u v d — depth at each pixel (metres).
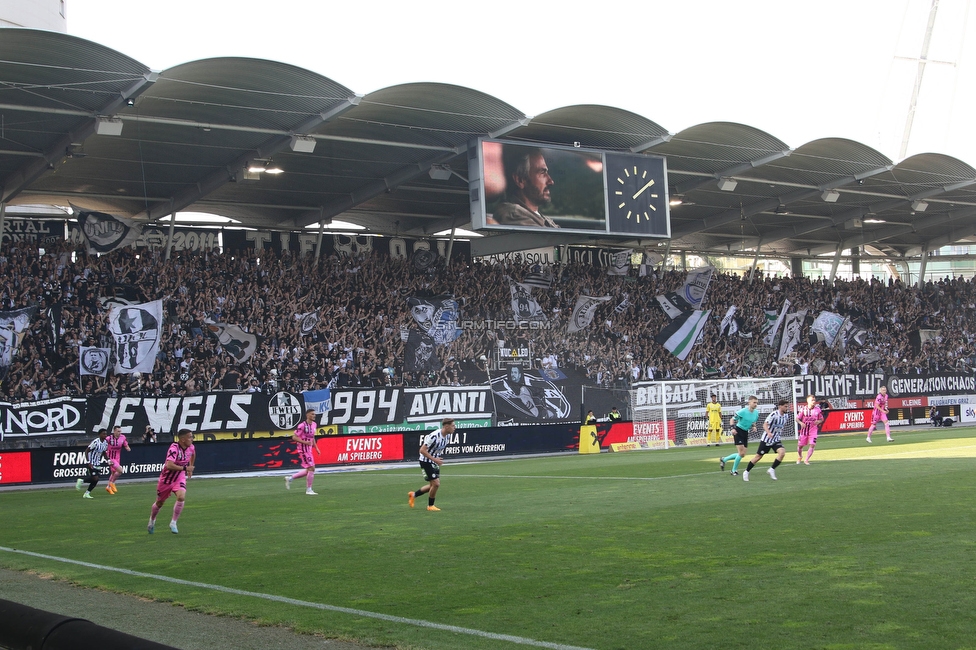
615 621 7.98
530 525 14.45
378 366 40.12
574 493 19.38
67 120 29.61
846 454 28.11
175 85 28.16
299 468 31.59
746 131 36.59
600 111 34.34
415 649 7.28
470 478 25.17
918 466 22.19
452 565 11.06
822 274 62.91
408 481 25.00
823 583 9.11
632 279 49.56
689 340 47.12
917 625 7.41
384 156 36.34
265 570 11.20
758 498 16.77
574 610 8.45
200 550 13.06
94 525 16.80
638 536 12.76
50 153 31.95
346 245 44.91
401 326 41.41
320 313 40.31
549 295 46.44
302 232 43.94
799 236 57.09
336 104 30.27
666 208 38.25
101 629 6.21
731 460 22.36
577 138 37.06
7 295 34.62
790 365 49.47
